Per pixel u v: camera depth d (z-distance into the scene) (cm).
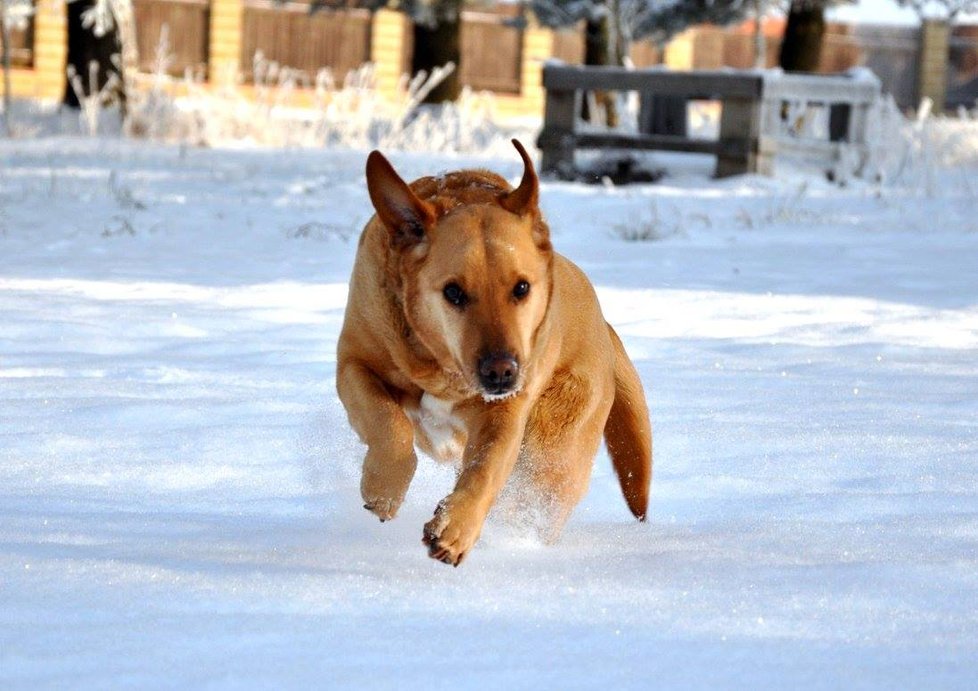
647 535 688
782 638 483
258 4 5478
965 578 568
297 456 817
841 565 588
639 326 1361
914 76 6391
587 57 3716
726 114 2820
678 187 2802
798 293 1603
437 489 833
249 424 886
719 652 464
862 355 1228
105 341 1195
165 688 414
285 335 1259
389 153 3381
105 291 1494
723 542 656
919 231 2245
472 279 653
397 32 5662
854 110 3033
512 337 645
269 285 1587
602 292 1578
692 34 6109
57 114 3966
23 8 3662
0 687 412
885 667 452
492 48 5812
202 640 460
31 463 771
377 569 581
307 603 510
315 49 5603
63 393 960
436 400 705
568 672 439
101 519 658
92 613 489
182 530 648
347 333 719
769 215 2328
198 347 1188
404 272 682
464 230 664
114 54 3891
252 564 573
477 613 506
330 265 1794
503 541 694
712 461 839
